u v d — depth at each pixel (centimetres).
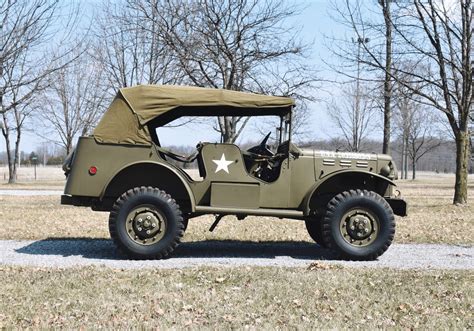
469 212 1602
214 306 576
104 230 1194
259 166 924
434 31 1723
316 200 945
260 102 898
